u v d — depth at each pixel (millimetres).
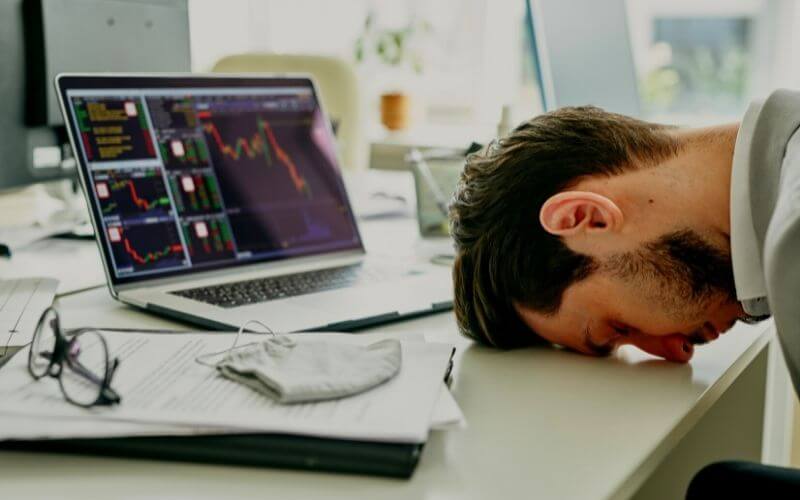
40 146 1384
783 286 574
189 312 894
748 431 1109
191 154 1098
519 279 760
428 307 946
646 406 676
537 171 757
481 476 549
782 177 667
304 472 551
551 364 780
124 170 1026
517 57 3178
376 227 1510
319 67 2285
